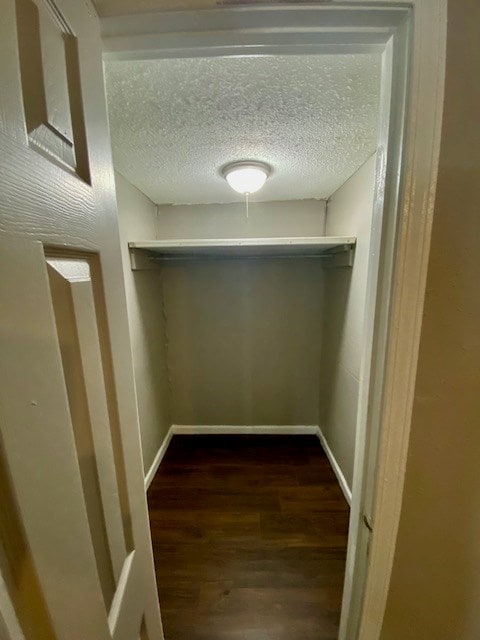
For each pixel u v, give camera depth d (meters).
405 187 0.49
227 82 0.84
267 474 2.04
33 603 0.29
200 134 1.17
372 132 1.16
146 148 1.29
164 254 2.21
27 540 0.28
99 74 0.48
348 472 1.81
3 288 0.27
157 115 1.02
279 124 1.09
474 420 0.56
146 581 0.67
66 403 0.36
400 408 0.56
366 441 0.62
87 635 0.39
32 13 0.33
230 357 2.46
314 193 2.03
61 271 0.37
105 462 0.49
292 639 1.11
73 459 0.37
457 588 0.63
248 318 2.40
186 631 1.14
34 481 0.30
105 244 0.51
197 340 2.44
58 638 0.32
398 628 0.66
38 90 0.34
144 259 1.91
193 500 1.81
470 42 0.45
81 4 0.42
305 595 1.25
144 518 0.67
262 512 1.71
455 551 0.61
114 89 0.87
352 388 1.73
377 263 0.56
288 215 2.21
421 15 0.44
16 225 0.29
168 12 0.45
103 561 0.48
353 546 0.72
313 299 2.35
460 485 0.59
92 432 0.45
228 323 2.41
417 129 0.47
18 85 0.30
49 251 0.35
